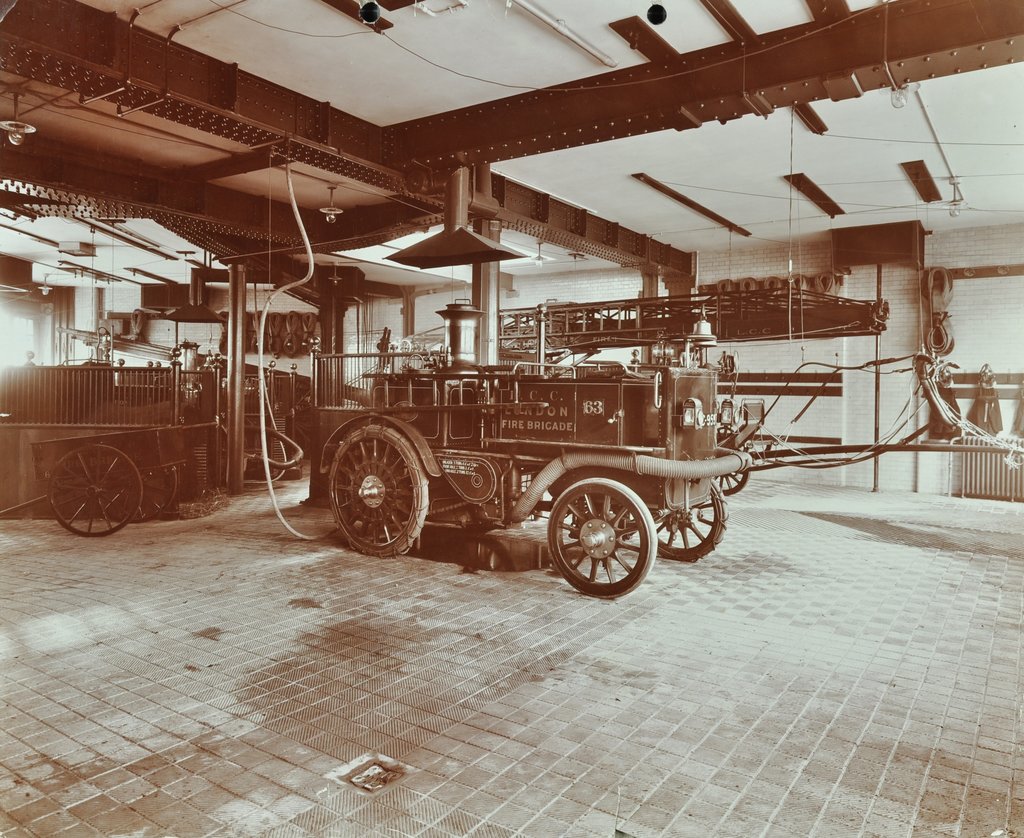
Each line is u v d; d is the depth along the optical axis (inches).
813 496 421.1
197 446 348.8
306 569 233.0
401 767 112.5
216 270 587.2
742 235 479.8
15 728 125.0
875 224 444.8
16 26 187.9
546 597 204.2
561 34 215.5
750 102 227.8
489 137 272.4
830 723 127.5
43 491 317.4
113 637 169.8
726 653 161.6
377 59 234.8
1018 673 150.6
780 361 492.7
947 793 105.1
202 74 232.8
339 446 260.5
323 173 340.5
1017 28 185.9
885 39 200.4
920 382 319.6
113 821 97.8
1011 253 429.7
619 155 323.3
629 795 104.4
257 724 126.9
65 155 303.0
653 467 202.8
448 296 669.9
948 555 261.9
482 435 245.1
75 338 655.1
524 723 127.4
